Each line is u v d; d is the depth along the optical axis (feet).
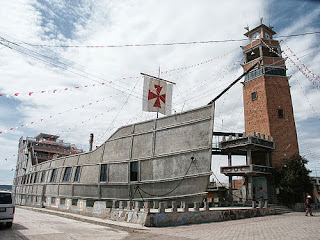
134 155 70.18
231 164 114.83
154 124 68.23
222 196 112.98
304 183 104.68
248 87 132.16
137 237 36.29
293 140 118.42
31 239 31.94
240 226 46.62
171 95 80.59
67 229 42.91
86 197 81.87
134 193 67.92
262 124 121.49
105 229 45.27
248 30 141.90
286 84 126.62
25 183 148.25
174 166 61.26
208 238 33.76
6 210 40.40
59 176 103.04
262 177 112.47
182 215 51.08
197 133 59.47
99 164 79.71
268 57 128.77
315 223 50.19
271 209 79.97
